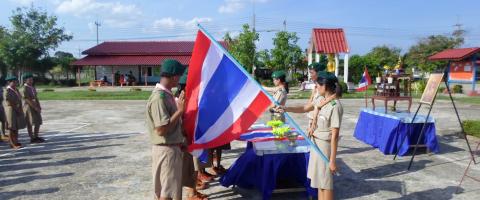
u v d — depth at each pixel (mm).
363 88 13914
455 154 7238
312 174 4125
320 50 24406
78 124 11508
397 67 9203
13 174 6039
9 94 7848
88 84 39719
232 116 4211
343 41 24812
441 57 25250
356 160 6832
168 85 3648
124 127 10867
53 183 5578
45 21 41781
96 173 6078
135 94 24141
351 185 5426
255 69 29328
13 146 8016
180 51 38906
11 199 4926
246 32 27312
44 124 11531
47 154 7406
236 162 5188
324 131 4039
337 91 4031
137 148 7926
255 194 5062
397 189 5242
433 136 7227
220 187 5355
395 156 6926
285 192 4965
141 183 5559
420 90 23953
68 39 43719
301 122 11594
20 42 39875
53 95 23484
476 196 4957
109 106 17078
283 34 29312
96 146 8148
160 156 3656
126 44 41219
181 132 3865
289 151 4602
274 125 5207
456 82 25875
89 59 38094
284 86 5883
